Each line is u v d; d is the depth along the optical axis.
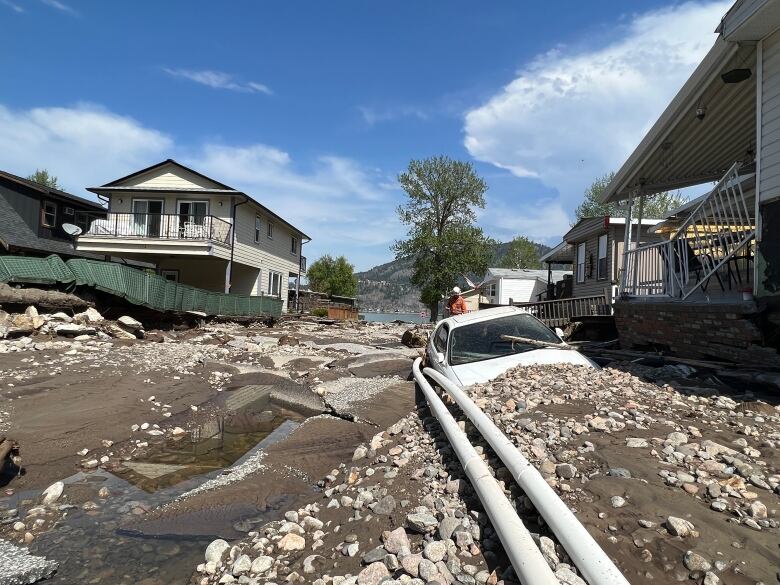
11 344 9.82
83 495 4.01
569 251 25.56
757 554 2.16
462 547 2.53
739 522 2.42
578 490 2.87
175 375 8.72
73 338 11.50
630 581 2.08
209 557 2.96
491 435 3.47
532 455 3.38
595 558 2.02
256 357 11.73
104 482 4.31
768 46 6.20
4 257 12.27
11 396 6.47
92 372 8.23
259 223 29.89
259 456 5.06
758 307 5.93
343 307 38.19
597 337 12.54
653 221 18.38
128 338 12.66
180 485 4.31
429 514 2.87
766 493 2.69
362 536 2.92
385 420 6.14
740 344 6.27
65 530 3.42
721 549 2.22
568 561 2.26
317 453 5.14
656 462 3.14
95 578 2.81
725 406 4.45
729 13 6.21
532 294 36.19
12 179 21.05
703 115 8.02
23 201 21.84
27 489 4.12
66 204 24.52
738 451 3.29
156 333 14.85
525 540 2.21
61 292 13.10
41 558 3.00
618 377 5.61
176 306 17.42
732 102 7.93
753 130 8.77
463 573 2.35
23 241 20.62
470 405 4.28
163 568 2.92
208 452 5.21
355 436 5.64
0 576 2.76
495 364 6.13
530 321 7.14
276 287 33.25
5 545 3.18
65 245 23.56
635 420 4.00
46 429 5.41
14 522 3.53
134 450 5.20
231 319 22.08
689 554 2.16
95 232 24.52
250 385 8.45
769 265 5.91
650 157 9.78
